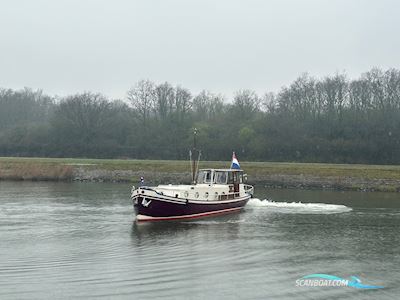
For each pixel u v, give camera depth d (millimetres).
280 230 31000
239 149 94750
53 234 29281
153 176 69500
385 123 93938
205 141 97625
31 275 19969
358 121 97812
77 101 111875
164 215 33844
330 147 91625
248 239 27906
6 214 37219
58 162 78188
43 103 156750
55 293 17641
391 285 19422
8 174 71125
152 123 114625
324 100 106250
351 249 25734
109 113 114188
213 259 22922
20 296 17312
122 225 32531
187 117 115375
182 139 104062
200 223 33469
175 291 18062
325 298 17750
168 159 99562
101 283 18875
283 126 98312
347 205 44219
